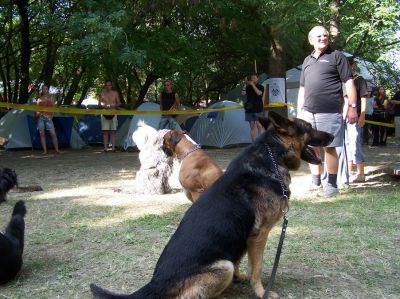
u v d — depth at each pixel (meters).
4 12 16.88
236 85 23.34
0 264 3.65
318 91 6.38
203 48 18.70
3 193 5.05
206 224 3.12
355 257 4.29
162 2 12.82
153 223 5.48
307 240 4.79
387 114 15.47
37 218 5.84
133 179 8.79
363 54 16.92
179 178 5.29
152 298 2.89
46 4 15.35
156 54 14.16
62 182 8.54
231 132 14.73
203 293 3.00
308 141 3.64
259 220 3.29
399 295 3.49
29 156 13.04
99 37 10.48
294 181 8.20
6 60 19.69
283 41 14.30
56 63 18.97
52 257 4.43
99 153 13.76
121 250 4.59
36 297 3.54
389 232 5.01
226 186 3.30
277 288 3.65
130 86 23.44
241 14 15.39
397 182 7.81
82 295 3.57
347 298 3.46
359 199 6.54
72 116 15.88
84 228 5.36
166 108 13.08
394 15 11.60
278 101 14.41
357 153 7.84
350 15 12.84
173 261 3.01
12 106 10.51
